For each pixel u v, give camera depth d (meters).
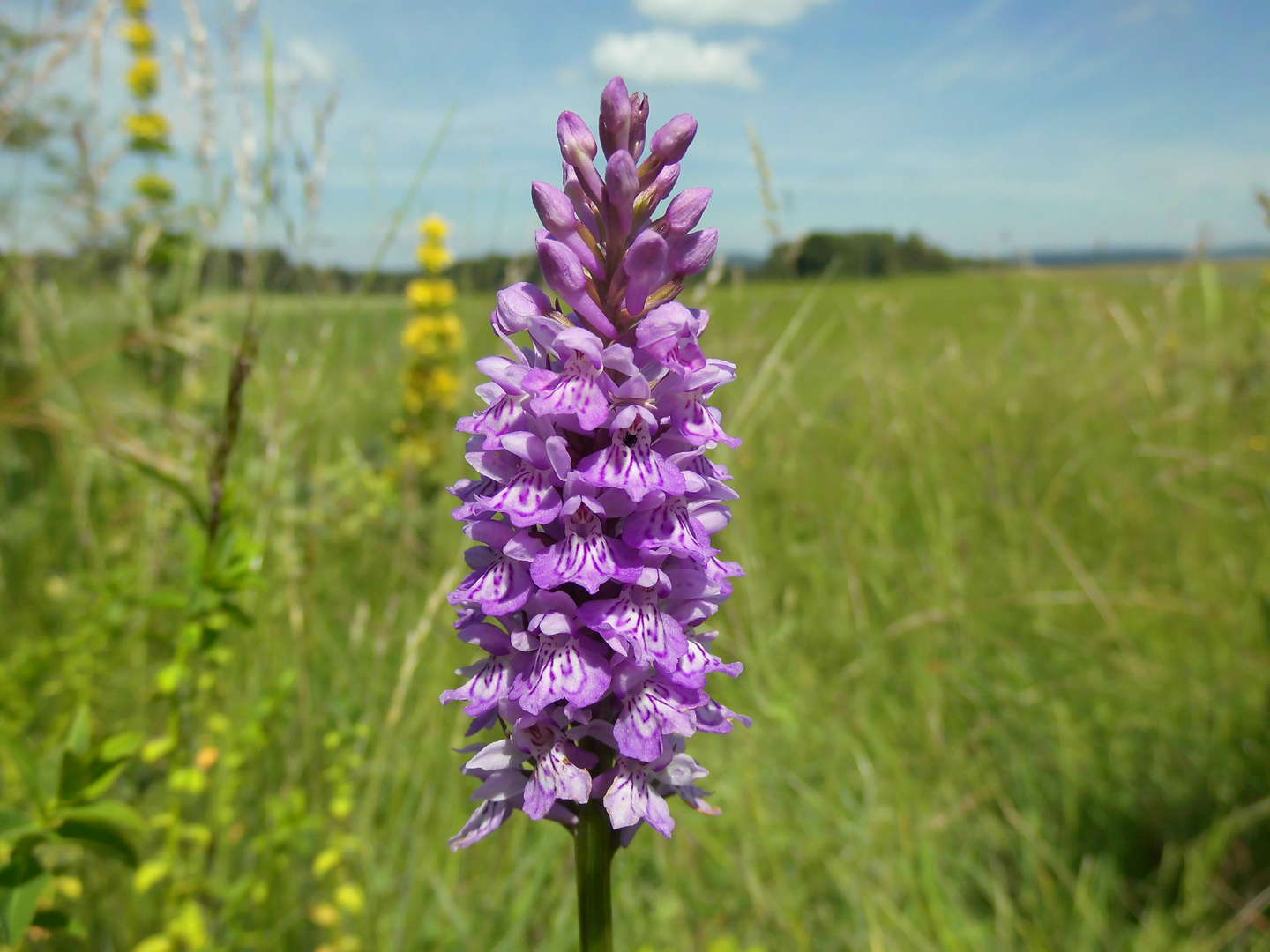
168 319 0.38
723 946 0.20
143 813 0.23
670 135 0.12
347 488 0.40
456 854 0.24
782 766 0.27
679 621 0.12
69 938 0.20
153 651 0.27
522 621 0.12
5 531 0.35
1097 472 0.41
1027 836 0.24
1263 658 0.29
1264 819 0.24
